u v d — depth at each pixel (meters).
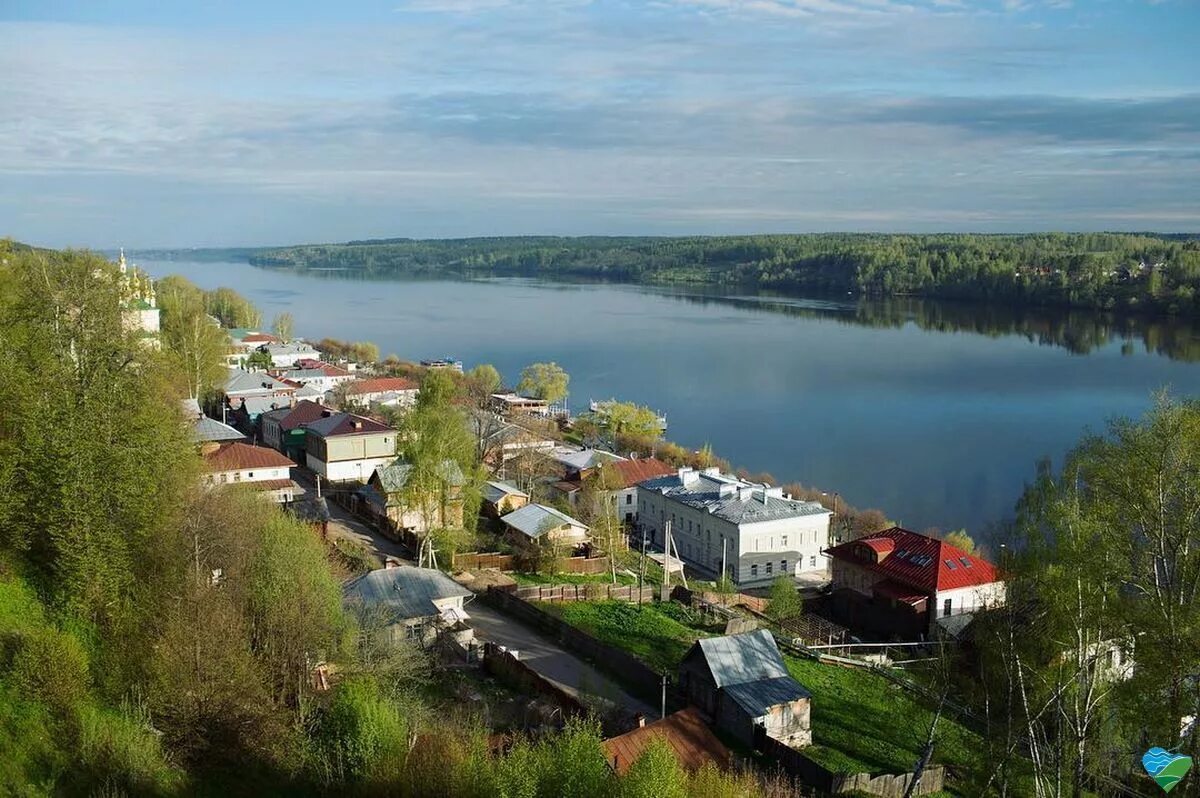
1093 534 38.38
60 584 37.22
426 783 29.50
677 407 166.62
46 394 38.75
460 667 52.06
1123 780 41.44
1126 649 36.66
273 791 31.81
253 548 42.41
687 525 89.94
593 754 28.11
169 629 34.59
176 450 43.47
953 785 44.25
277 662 37.78
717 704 48.59
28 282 45.06
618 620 63.62
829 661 60.53
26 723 30.14
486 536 82.12
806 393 175.38
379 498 82.06
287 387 127.50
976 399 163.75
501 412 143.88
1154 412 40.44
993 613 44.50
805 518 85.50
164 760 31.25
